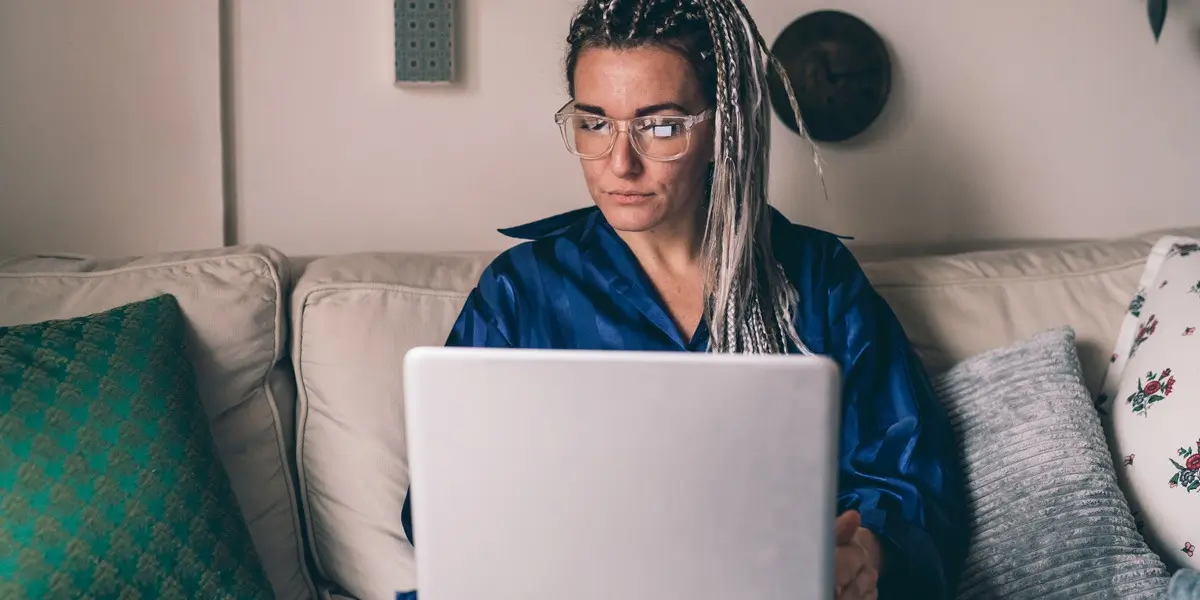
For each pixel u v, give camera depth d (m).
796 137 1.79
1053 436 1.28
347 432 1.37
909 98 1.82
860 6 1.79
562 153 1.78
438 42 1.69
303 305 1.41
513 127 1.76
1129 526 1.23
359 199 1.76
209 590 1.13
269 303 1.40
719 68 1.16
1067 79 1.83
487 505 0.75
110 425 1.14
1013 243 1.88
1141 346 1.40
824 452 0.72
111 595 1.08
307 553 1.45
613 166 1.15
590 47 1.15
